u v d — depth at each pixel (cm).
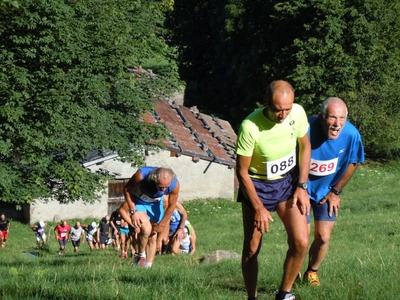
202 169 4028
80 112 2488
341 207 3331
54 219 3550
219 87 5903
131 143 2983
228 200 4109
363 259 863
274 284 697
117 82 2891
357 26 4434
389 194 3647
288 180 570
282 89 517
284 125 546
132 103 2916
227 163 3916
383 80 4519
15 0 776
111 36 2670
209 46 6544
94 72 2645
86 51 2527
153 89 3125
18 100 2330
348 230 2344
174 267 948
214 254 1192
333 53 4441
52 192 2692
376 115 4597
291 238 568
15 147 2428
